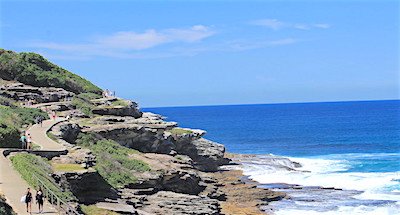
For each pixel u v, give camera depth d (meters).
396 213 48.12
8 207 26.67
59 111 69.50
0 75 82.00
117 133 60.84
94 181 39.69
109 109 73.88
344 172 72.19
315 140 132.88
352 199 54.06
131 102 80.62
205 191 53.66
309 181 64.38
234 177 67.00
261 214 48.41
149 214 40.44
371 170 74.19
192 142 73.25
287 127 186.88
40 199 27.00
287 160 85.12
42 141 47.97
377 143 119.38
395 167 76.88
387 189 58.53
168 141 67.44
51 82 85.19
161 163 53.44
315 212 49.12
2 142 43.56
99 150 53.75
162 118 84.12
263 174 69.81
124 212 37.75
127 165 49.41
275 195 55.62
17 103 69.94
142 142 63.88
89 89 90.00
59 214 26.88
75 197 35.84
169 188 50.38
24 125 56.91
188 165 58.16
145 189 46.50
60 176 36.38
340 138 135.75
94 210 36.31
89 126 61.16
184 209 44.06
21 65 84.31
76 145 53.94
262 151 111.56
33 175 31.97
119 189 44.22
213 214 44.75
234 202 53.25
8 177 33.06
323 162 84.56
